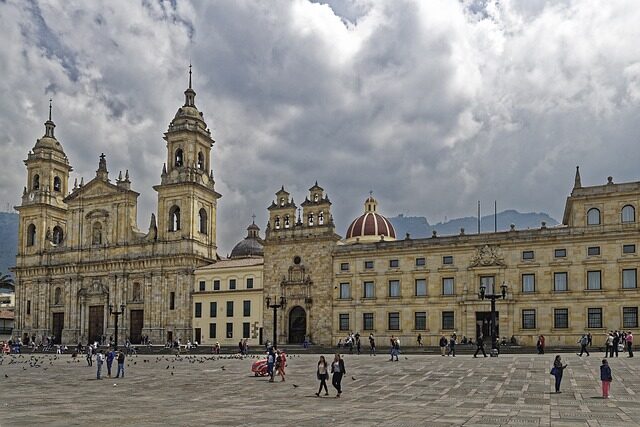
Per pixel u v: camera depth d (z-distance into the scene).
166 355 107.69
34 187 167.88
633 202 97.94
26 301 162.00
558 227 102.69
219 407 41.62
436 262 111.12
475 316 106.94
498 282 105.62
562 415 37.25
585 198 100.81
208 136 154.12
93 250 154.50
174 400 45.66
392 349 75.94
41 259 160.88
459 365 67.06
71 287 155.25
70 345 146.50
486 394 47.22
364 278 117.06
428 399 45.09
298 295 122.44
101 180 155.38
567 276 101.44
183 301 140.38
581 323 99.62
